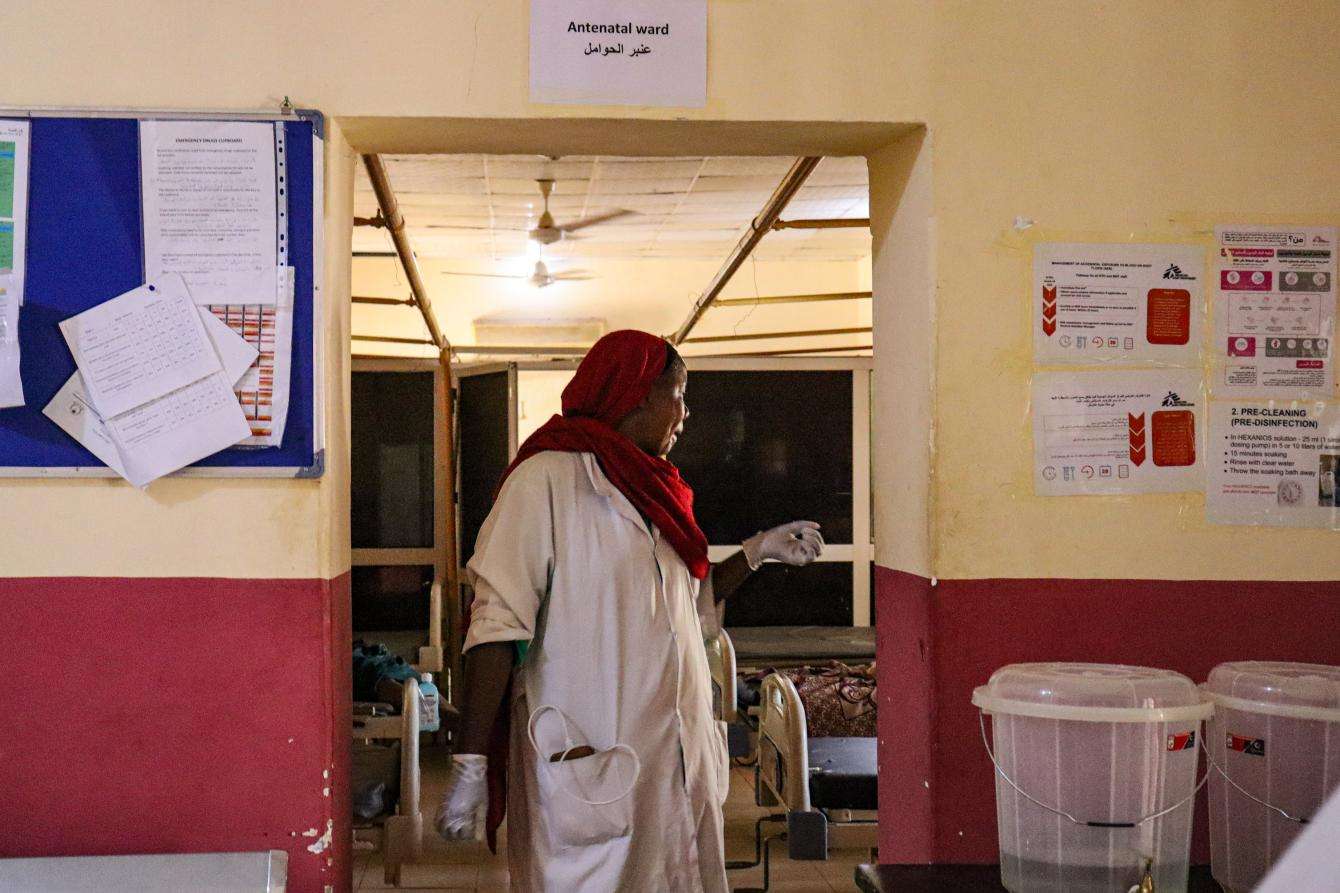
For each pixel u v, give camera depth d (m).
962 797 2.21
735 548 5.89
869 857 4.10
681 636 2.16
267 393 2.12
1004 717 1.73
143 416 2.10
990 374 2.25
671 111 2.21
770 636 5.64
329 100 2.15
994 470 2.24
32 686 2.09
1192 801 1.66
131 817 2.10
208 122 2.12
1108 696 1.65
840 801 3.62
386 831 3.77
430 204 8.04
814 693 4.26
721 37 2.22
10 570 2.09
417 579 5.60
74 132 2.11
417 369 5.54
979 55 2.26
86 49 2.12
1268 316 2.29
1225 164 2.29
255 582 2.12
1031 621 2.24
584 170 6.91
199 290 2.12
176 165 2.12
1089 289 2.27
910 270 2.33
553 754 2.04
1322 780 1.70
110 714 2.10
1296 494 2.28
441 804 2.00
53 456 2.09
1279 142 2.30
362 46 2.15
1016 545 2.24
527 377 10.68
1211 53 2.30
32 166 2.10
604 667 2.07
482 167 6.80
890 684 2.47
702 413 5.90
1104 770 1.63
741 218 8.68
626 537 2.12
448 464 5.55
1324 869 0.92
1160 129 2.29
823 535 5.94
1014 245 2.26
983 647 2.23
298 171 2.13
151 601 2.10
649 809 2.07
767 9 2.23
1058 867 1.65
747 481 5.91
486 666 2.03
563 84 2.19
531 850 2.07
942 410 2.23
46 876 1.83
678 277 10.92
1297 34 2.31
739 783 5.17
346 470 2.29
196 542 2.11
